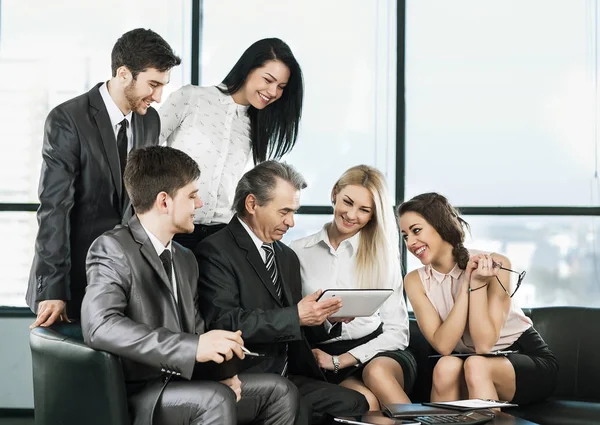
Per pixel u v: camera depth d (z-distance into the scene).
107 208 3.50
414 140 5.39
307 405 3.37
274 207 3.55
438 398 3.63
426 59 5.40
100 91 3.56
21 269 5.61
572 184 5.30
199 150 3.95
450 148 5.37
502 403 3.28
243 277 3.51
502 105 5.35
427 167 5.38
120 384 2.79
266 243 3.65
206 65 5.50
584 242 5.28
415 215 3.86
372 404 3.67
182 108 3.97
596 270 5.27
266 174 3.57
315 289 3.95
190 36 5.52
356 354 3.86
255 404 3.15
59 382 2.91
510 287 3.89
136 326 2.81
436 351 4.04
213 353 2.78
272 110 4.05
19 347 5.50
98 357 2.79
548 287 5.29
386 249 3.96
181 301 3.14
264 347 3.50
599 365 4.00
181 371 2.78
